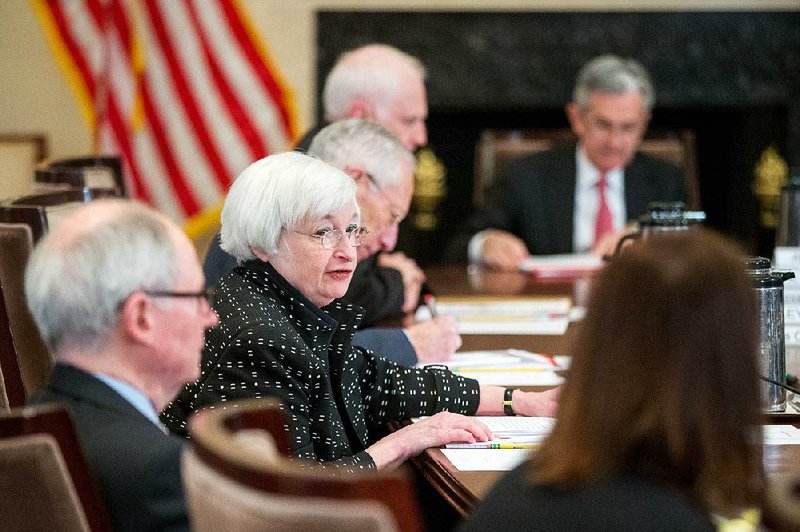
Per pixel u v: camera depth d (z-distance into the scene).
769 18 14.25
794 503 2.62
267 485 2.68
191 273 3.75
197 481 2.89
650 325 2.79
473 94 14.26
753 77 14.34
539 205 11.51
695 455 2.77
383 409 5.66
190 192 13.03
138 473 3.48
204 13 13.01
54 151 14.12
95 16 13.05
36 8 13.11
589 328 2.86
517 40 14.20
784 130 14.73
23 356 5.27
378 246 7.04
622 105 11.14
